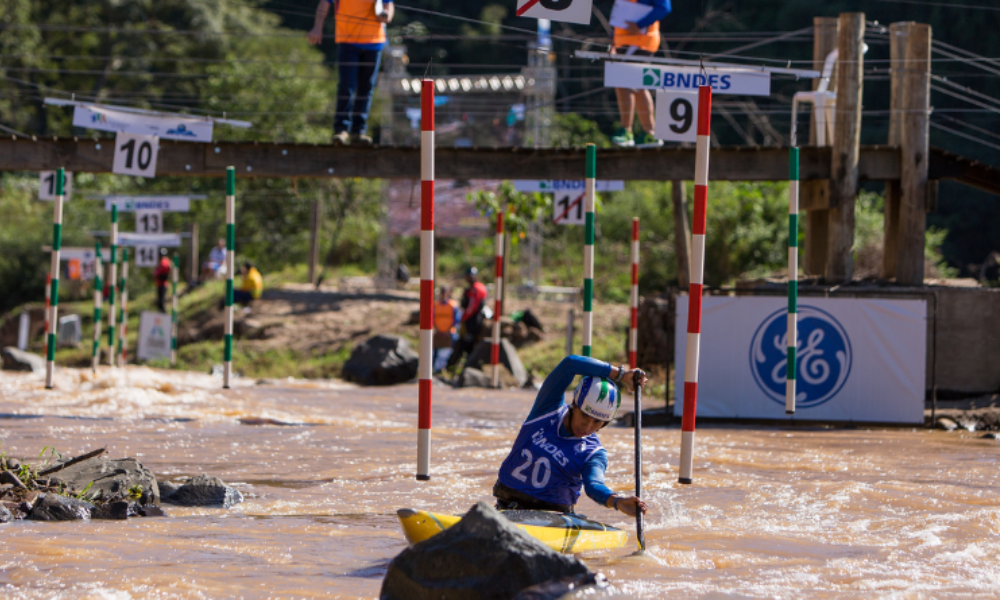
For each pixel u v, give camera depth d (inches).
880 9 2844.5
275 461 649.0
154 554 372.2
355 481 573.9
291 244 3120.1
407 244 3312.0
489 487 557.3
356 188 2935.5
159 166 1079.0
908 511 482.6
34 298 3189.0
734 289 930.1
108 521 442.9
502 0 3705.7
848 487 548.4
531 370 1652.3
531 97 2468.0
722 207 2303.2
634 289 1146.0
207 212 3100.4
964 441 779.4
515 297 2230.6
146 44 4271.7
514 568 294.4
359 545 399.9
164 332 1916.8
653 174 1095.6
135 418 861.2
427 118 506.3
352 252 3174.2
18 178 3823.8
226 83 2972.4
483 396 1224.8
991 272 2999.5
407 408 1051.9
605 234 2844.5
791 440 779.4
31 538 394.9
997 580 340.2
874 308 896.3
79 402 977.5
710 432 837.8
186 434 768.3
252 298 2222.0
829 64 1166.3
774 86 2674.7
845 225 1080.2
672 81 824.3
